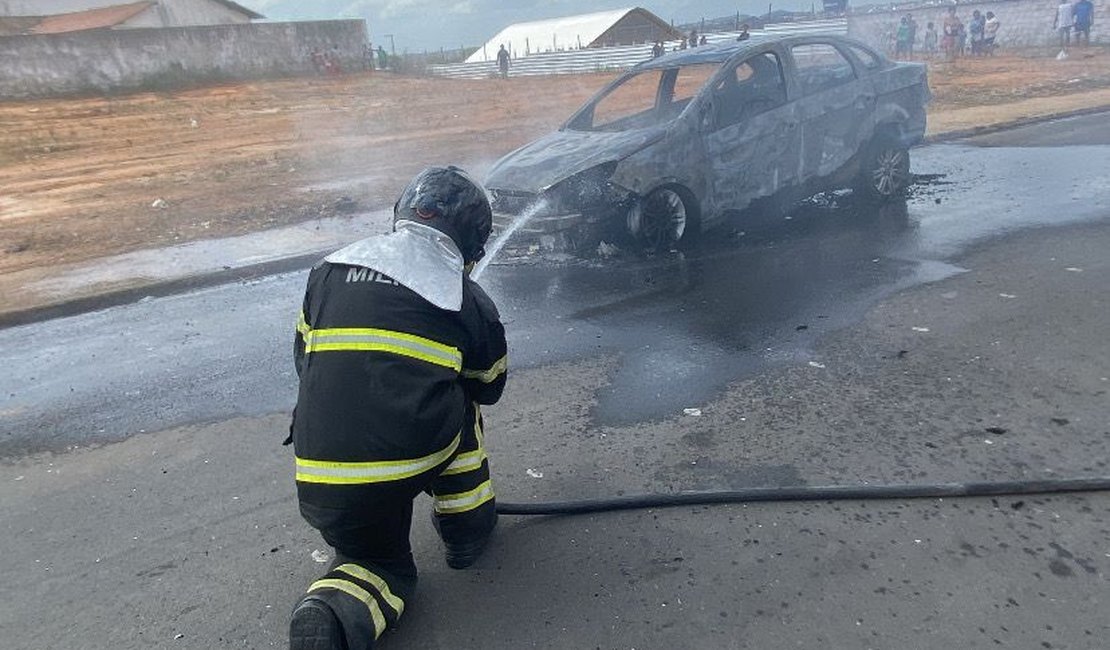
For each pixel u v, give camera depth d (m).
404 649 2.40
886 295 5.14
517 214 6.40
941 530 2.77
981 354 4.14
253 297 6.38
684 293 5.52
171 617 2.64
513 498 3.16
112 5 36.62
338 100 25.33
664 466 3.32
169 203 10.84
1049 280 5.15
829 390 3.88
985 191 7.85
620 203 6.28
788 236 6.76
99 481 3.61
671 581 2.62
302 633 2.13
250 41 31.34
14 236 9.20
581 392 4.10
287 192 11.06
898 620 2.38
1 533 3.24
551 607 2.54
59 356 5.34
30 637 2.60
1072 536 2.69
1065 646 2.23
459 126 18.00
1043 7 27.27
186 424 4.14
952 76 20.77
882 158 7.65
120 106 24.06
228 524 3.17
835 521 2.87
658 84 7.30
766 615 2.44
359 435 2.17
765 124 6.72
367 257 2.27
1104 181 7.83
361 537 2.31
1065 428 3.35
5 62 25.17
